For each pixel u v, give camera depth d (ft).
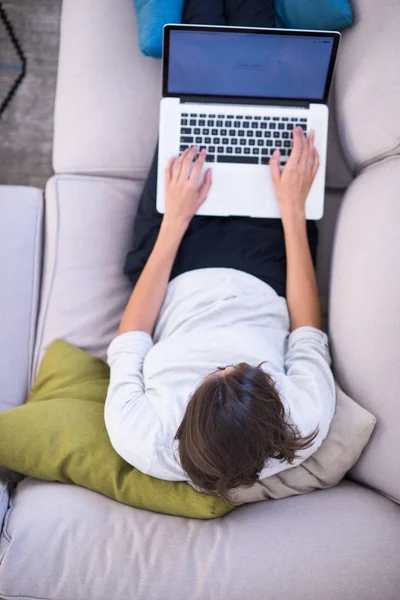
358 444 3.43
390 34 4.03
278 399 2.97
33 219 4.45
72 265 4.34
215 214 4.15
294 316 3.96
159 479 3.39
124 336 3.76
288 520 3.32
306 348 3.68
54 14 5.57
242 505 3.46
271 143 4.17
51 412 3.60
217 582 3.09
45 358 4.11
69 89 4.57
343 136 4.28
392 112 3.85
